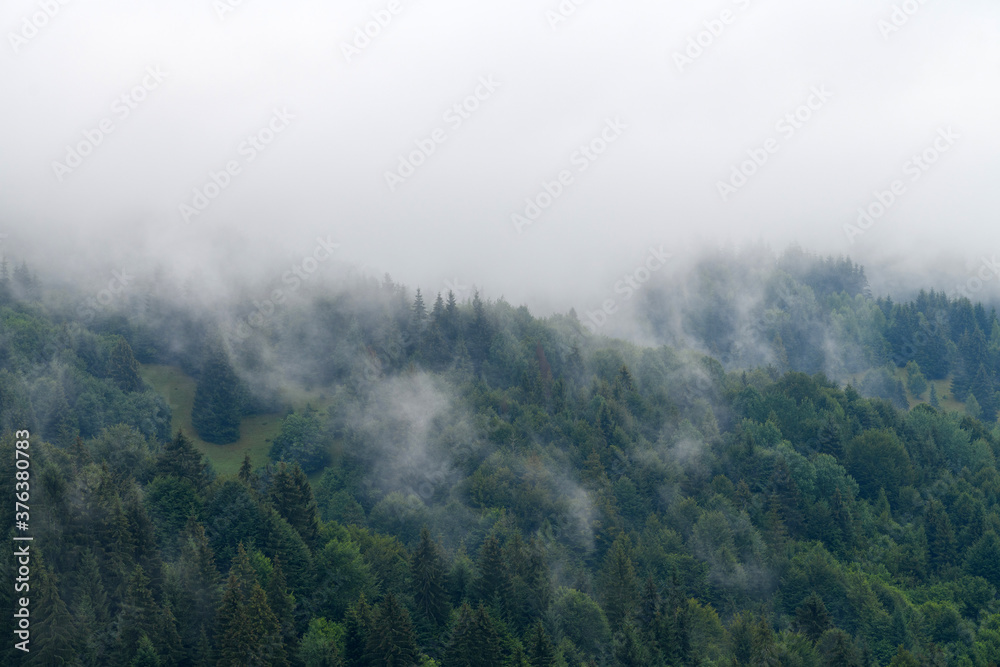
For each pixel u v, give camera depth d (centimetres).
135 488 11575
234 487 11881
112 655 8925
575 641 11631
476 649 9900
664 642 11388
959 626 13450
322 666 9306
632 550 14888
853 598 13762
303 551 11281
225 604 9200
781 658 11200
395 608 9800
